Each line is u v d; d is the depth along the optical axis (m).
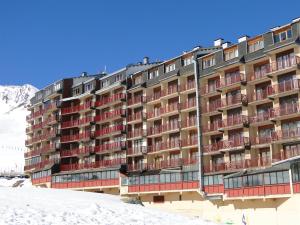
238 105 65.94
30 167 114.31
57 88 110.06
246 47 66.25
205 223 28.03
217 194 64.56
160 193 72.88
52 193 40.62
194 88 73.94
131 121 86.00
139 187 76.25
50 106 109.25
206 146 70.38
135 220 25.89
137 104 84.94
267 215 54.69
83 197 39.22
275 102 61.47
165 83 80.44
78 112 100.56
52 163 101.69
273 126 62.69
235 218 59.91
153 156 81.62
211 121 71.75
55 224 22.16
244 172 59.41
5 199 30.30
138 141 84.62
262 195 54.62
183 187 69.69
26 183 111.69
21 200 30.70
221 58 69.56
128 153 84.75
